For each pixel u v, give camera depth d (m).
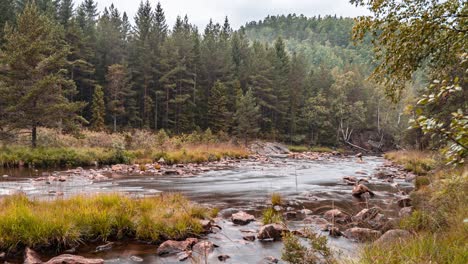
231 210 10.41
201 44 69.12
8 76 23.23
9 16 47.94
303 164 29.20
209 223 8.09
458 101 11.41
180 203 9.16
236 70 66.81
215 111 53.25
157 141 29.97
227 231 8.16
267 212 9.21
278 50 74.69
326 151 58.75
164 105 56.34
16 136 24.44
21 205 7.54
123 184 14.63
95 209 7.59
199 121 57.97
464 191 7.04
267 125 61.78
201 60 61.41
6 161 19.62
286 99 64.19
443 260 4.14
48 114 23.09
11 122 22.77
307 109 65.19
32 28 23.81
